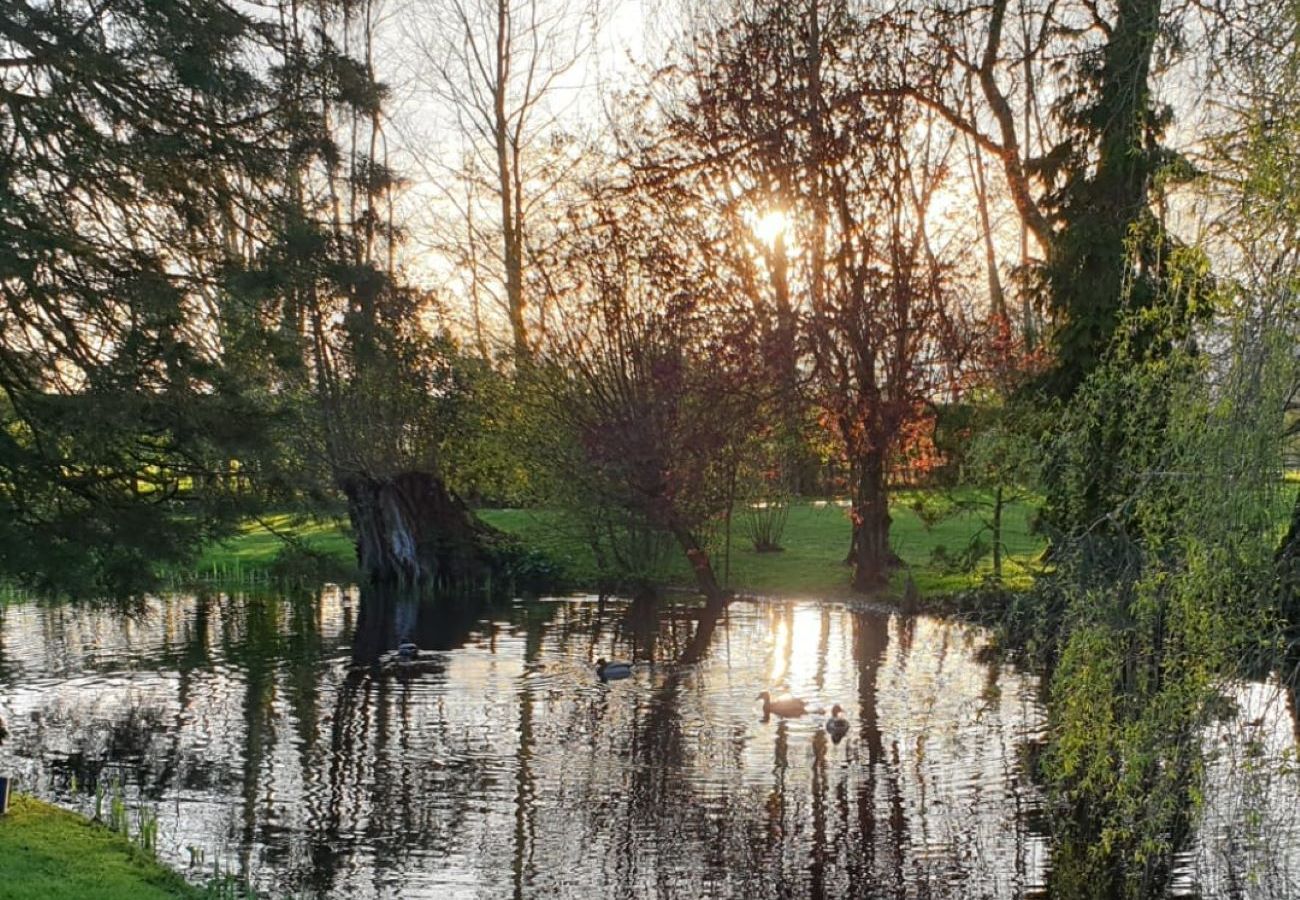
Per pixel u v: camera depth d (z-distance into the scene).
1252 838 7.21
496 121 35.47
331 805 11.63
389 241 18.03
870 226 24.30
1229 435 6.69
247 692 16.50
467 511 29.62
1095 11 20.19
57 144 13.52
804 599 24.44
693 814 11.38
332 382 25.23
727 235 24.34
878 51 24.41
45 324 13.08
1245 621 6.77
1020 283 21.78
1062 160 19.58
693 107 24.66
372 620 23.00
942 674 17.17
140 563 13.32
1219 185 8.43
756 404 23.78
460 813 11.44
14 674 17.64
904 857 10.23
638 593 26.16
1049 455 11.62
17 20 12.98
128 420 12.60
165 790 12.09
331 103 15.94
